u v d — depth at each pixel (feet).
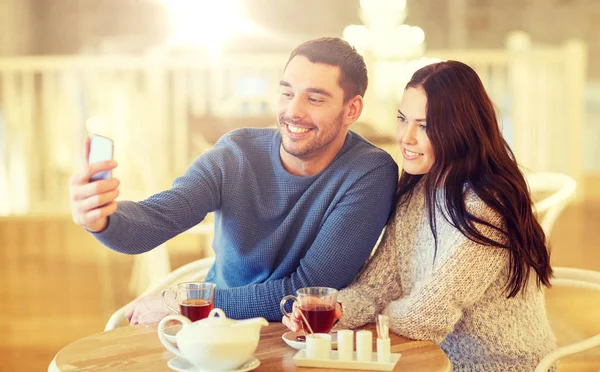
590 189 21.31
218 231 6.09
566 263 15.01
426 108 5.42
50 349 11.14
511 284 5.25
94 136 4.44
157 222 5.36
